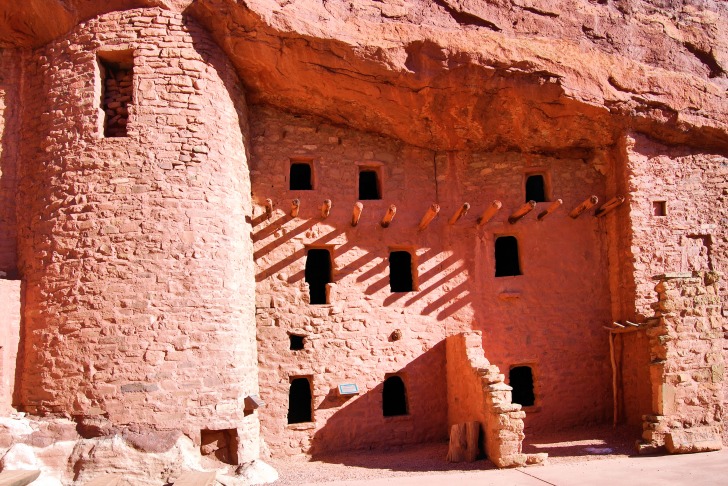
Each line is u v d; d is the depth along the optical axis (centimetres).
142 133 1084
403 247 1372
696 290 1155
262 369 1252
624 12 1359
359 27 1212
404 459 1171
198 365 1033
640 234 1323
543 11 1307
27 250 1105
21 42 1180
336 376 1284
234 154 1184
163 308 1033
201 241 1074
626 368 1336
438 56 1233
